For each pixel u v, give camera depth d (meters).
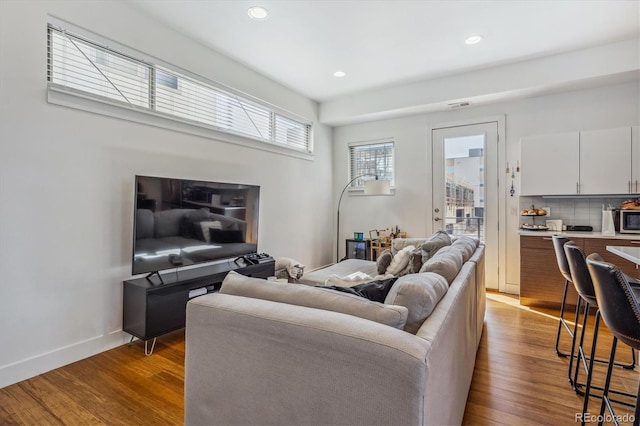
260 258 3.64
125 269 2.64
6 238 2.02
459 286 1.61
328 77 4.15
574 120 3.82
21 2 2.08
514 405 1.86
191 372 1.34
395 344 0.91
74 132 2.34
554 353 2.50
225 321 1.23
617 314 1.22
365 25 2.95
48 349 2.21
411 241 3.92
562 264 2.22
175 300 2.63
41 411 1.78
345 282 2.59
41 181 2.17
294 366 1.07
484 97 4.02
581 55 3.43
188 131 3.15
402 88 4.45
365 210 5.30
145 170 2.79
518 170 4.15
